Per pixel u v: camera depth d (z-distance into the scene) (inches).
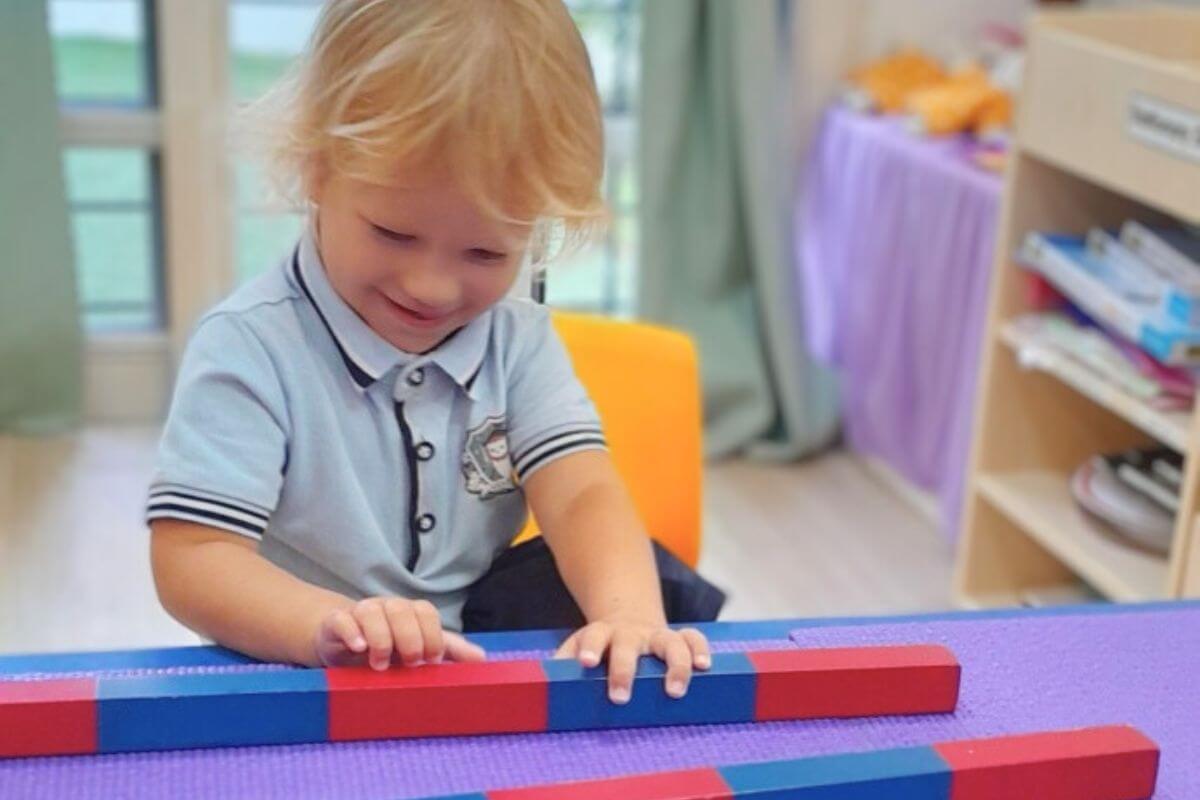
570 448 38.5
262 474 34.8
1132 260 72.1
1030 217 76.8
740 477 101.8
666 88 96.6
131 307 106.0
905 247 92.7
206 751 28.2
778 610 83.9
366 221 32.5
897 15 103.7
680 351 47.8
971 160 88.0
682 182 100.6
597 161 34.6
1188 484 63.9
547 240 35.0
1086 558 71.9
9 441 99.0
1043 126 73.2
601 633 31.5
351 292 34.9
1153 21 74.2
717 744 29.9
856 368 100.7
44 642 75.4
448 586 38.6
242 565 33.4
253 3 100.6
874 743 30.3
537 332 39.8
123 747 27.9
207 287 102.9
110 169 101.7
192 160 99.5
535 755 29.0
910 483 98.3
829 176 102.5
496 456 38.6
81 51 98.3
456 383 37.5
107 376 103.7
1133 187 66.5
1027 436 80.9
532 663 30.5
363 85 32.2
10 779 27.0
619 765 28.9
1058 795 28.2
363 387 36.3
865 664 31.1
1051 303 78.0
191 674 30.2
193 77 97.7
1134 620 36.5
